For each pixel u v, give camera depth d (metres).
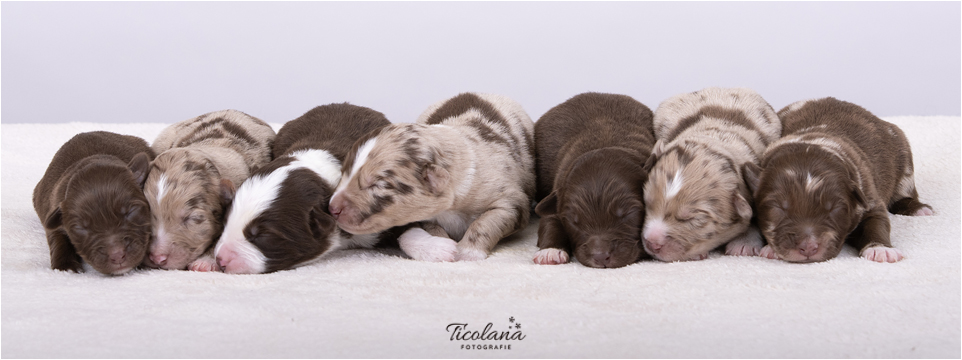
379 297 3.63
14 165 7.66
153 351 2.92
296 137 5.59
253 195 4.32
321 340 3.02
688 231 4.27
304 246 4.35
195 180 4.38
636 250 4.34
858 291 3.59
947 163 6.98
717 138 5.00
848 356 2.81
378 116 5.92
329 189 4.54
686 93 6.41
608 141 5.31
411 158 4.48
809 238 4.10
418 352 2.90
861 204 4.21
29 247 4.74
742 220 4.40
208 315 3.34
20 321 3.25
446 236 4.98
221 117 6.16
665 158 4.46
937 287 3.62
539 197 6.11
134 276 4.12
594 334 3.07
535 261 4.51
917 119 8.37
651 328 3.13
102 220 4.09
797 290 3.63
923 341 2.95
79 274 4.21
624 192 4.33
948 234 4.71
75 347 2.96
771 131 5.63
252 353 2.89
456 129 5.11
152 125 8.98
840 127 5.38
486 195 4.92
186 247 4.30
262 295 3.64
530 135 6.17
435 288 3.77
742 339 2.99
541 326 3.17
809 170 4.29
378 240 4.95
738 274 3.92
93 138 5.42
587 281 3.89
